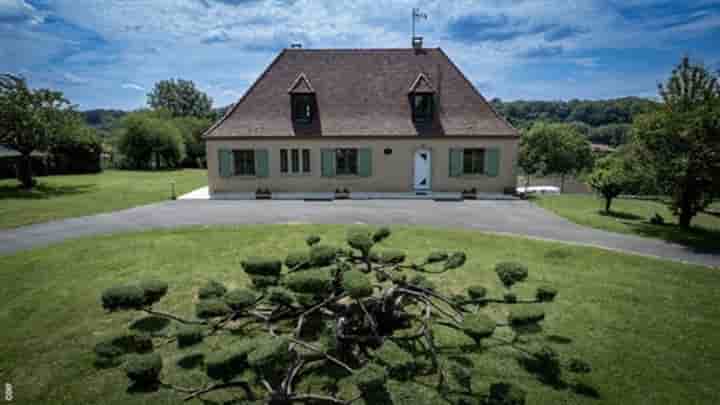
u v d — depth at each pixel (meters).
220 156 19.95
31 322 5.77
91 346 5.08
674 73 12.51
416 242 10.38
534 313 4.26
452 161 20.11
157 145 39.88
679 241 10.64
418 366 4.47
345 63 21.91
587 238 11.01
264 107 20.62
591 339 5.29
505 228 12.28
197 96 76.75
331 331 4.87
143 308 4.44
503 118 20.44
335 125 20.11
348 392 4.04
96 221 13.26
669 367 4.62
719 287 7.27
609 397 4.01
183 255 9.12
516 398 3.51
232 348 3.42
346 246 9.78
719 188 11.46
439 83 21.34
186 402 3.89
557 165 32.22
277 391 3.45
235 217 13.99
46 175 32.06
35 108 22.28
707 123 11.08
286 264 5.25
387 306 5.20
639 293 6.94
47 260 8.69
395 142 19.97
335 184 20.28
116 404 3.88
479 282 7.48
